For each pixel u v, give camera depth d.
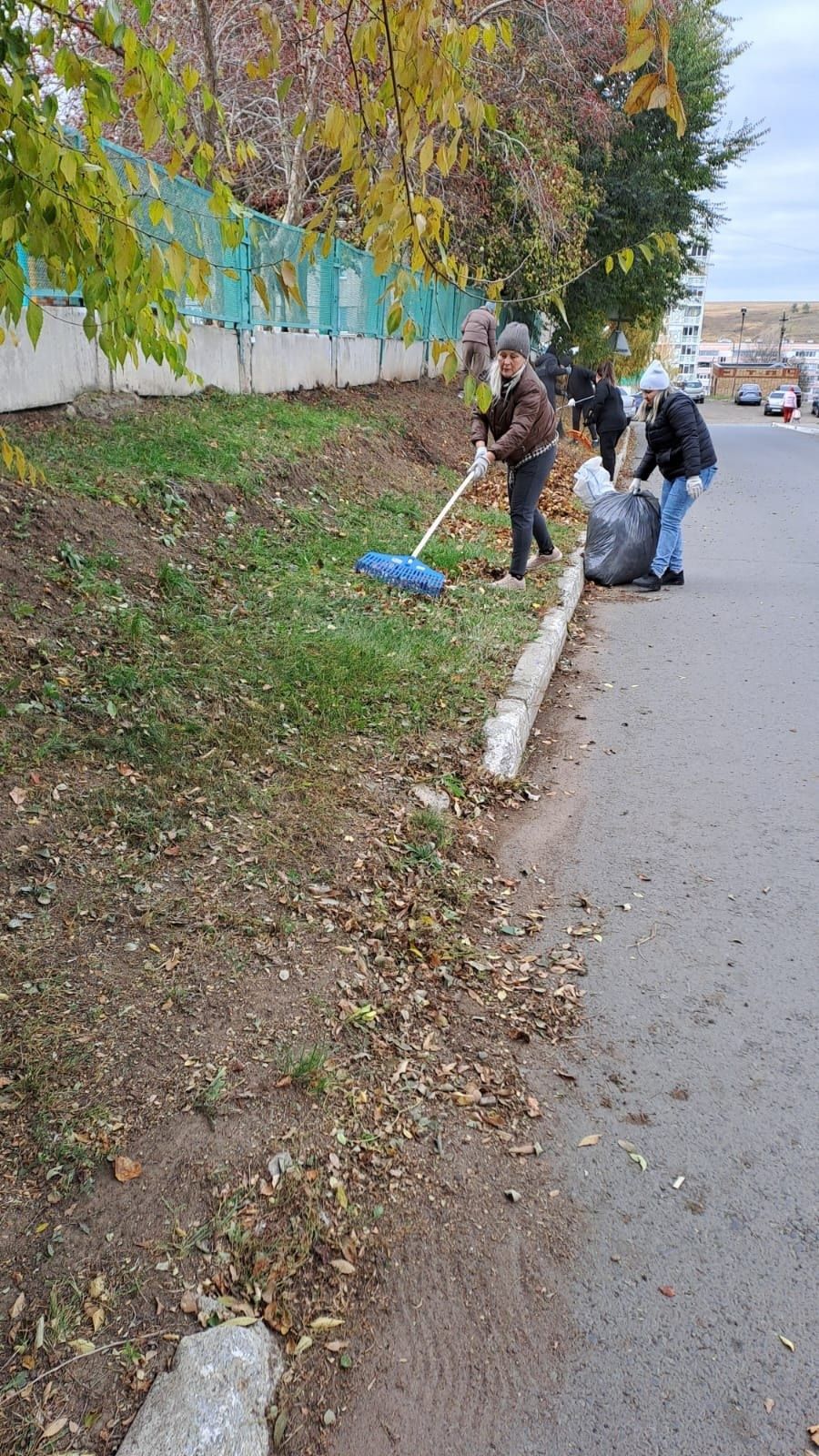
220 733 4.22
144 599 5.10
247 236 9.69
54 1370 1.83
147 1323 1.94
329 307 12.48
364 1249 2.22
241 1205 2.21
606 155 22.09
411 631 5.90
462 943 3.40
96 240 2.41
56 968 2.78
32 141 2.21
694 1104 2.79
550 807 4.55
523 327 6.73
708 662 6.69
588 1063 2.94
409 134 2.42
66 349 7.05
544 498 12.00
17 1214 2.11
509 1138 2.62
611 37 17.73
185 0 10.84
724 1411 1.98
